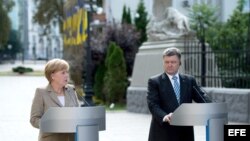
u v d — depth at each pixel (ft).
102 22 177.88
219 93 96.68
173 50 41.57
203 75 102.32
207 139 37.35
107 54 139.85
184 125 37.37
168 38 109.70
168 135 41.04
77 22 166.61
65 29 212.43
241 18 142.92
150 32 115.44
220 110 37.65
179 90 41.52
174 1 216.95
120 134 84.28
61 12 411.54
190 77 42.29
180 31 109.19
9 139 81.56
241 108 92.38
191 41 107.24
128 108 118.73
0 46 440.45
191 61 105.29
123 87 136.15
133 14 259.19
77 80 167.02
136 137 81.05
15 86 236.22
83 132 34.35
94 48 151.12
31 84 250.98
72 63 167.94
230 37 115.24
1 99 165.17
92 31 166.40
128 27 158.51
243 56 98.43
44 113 35.42
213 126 37.24
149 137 42.34
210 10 166.91
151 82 41.88
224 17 221.66
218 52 98.73
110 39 153.28
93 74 154.20
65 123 34.17
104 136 82.28
